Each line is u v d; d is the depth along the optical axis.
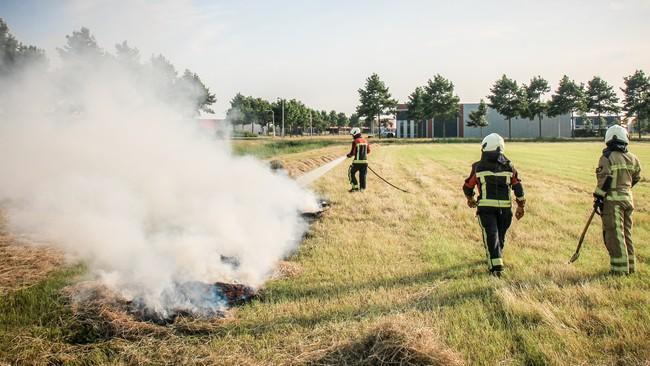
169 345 3.86
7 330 4.11
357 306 4.55
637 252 6.49
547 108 85.44
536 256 6.39
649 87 81.25
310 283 5.38
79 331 4.07
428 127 100.50
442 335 3.83
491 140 5.82
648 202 11.38
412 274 5.65
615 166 5.47
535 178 17.83
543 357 3.42
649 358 3.36
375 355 3.38
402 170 21.73
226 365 3.50
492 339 3.76
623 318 4.03
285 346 3.75
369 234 7.90
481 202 5.80
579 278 5.30
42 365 3.57
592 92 88.00
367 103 85.12
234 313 4.51
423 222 8.97
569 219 9.17
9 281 5.36
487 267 5.89
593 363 3.36
